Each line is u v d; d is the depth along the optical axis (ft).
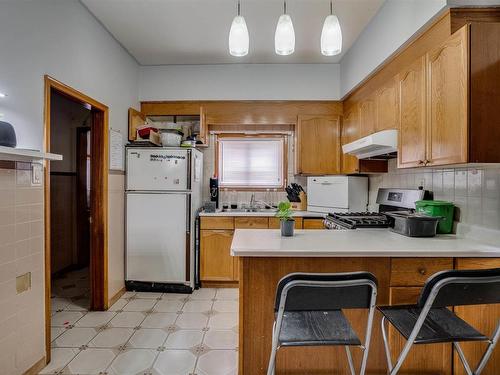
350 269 5.28
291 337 4.05
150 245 10.15
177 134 10.39
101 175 8.75
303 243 5.53
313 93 11.47
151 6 7.77
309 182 11.68
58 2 6.70
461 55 5.02
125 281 10.22
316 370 5.42
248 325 5.33
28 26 5.81
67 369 6.01
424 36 6.33
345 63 10.77
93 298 8.73
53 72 6.53
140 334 7.36
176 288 10.15
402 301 5.29
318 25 8.73
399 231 6.55
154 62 11.30
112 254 9.27
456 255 5.12
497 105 4.92
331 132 11.52
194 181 10.44
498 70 4.92
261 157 12.71
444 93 5.48
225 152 12.73
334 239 5.92
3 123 4.91
